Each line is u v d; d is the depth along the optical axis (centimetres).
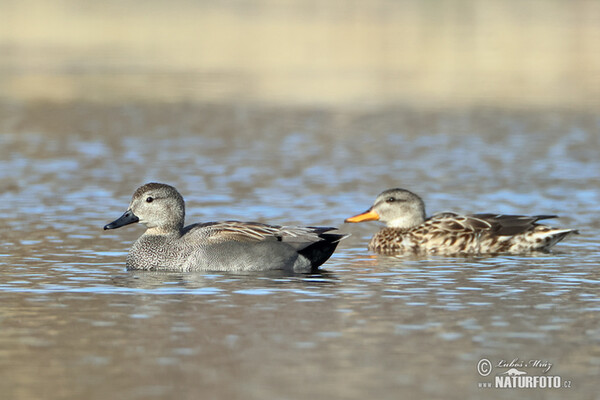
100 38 7106
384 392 1020
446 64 5953
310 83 5038
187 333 1230
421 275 1616
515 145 3319
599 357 1141
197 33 7425
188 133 3538
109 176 2680
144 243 1664
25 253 1770
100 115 3941
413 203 1936
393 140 3416
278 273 1620
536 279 1580
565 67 5834
